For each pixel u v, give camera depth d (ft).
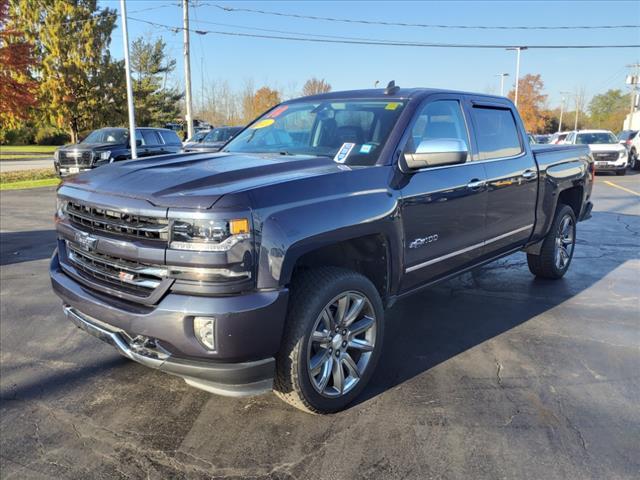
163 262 8.36
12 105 60.75
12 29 58.49
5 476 8.44
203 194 8.37
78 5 98.27
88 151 49.55
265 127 14.25
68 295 10.07
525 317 15.64
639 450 9.04
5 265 21.75
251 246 8.35
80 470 8.59
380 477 8.39
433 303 16.90
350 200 9.99
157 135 55.88
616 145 65.16
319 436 9.51
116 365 12.48
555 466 8.62
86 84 100.37
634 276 20.12
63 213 10.68
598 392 11.10
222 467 8.66
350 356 10.60
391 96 13.01
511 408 10.44
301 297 9.39
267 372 8.91
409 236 11.49
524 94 204.44
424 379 11.69
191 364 8.54
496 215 14.66
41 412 10.39
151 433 9.65
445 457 8.87
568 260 19.70
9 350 13.30
